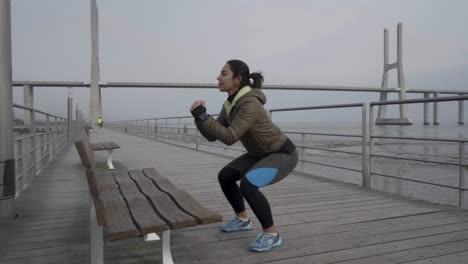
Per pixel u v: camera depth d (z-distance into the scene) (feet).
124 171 9.87
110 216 5.95
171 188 7.75
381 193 13.26
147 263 7.06
